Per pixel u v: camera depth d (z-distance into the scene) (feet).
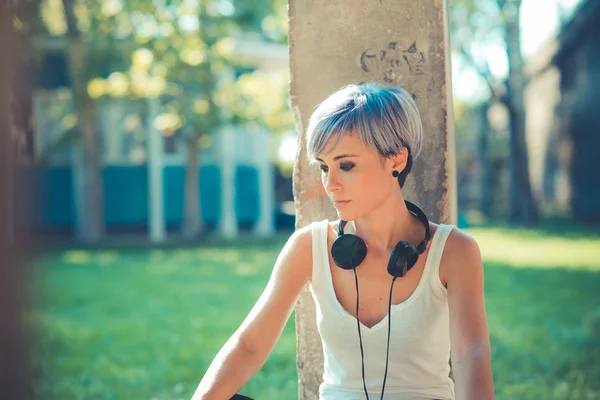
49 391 14.98
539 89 92.38
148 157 63.82
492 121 109.50
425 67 7.97
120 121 65.21
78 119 55.72
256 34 69.82
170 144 67.82
